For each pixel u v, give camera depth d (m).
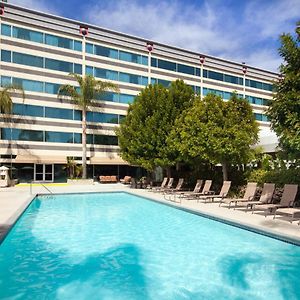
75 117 43.28
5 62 38.78
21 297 6.91
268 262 8.95
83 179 38.72
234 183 22.31
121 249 10.39
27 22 40.50
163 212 17.50
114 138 46.09
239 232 12.20
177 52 52.38
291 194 13.66
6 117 38.72
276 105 12.93
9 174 37.78
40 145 40.72
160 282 7.74
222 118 20.22
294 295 6.97
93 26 45.03
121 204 21.02
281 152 14.32
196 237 11.77
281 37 12.88
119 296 6.97
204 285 7.53
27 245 10.84
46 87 41.38
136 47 48.53
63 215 16.75
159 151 27.62
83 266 8.86
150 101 29.64
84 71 44.03
